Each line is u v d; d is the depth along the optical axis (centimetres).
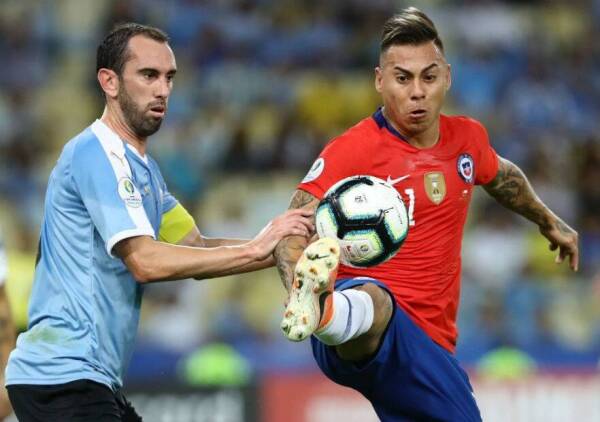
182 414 3334
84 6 6222
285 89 6062
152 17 6228
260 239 1827
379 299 1858
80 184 1830
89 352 1825
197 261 1797
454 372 1969
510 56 6588
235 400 3369
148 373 4272
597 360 4406
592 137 6184
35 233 4819
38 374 1816
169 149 5450
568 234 2236
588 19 6956
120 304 1856
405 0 6712
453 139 1992
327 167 1909
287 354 4384
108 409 1820
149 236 1816
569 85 6575
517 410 3553
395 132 1950
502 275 4900
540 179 5784
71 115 5784
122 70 1873
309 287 1672
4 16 6109
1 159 5403
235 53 6181
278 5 6506
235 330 4500
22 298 3088
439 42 1931
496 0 6862
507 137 6028
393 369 1922
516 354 4028
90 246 1844
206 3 6400
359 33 6488
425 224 1947
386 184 1866
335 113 6016
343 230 1825
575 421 3575
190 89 5909
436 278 1961
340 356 1917
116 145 1862
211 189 5359
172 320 4491
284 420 3384
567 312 4525
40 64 6003
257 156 5531
